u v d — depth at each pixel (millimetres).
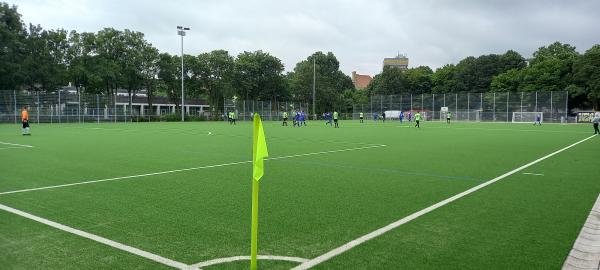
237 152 15016
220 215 6156
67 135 23812
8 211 6297
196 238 5062
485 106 62031
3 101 42000
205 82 62406
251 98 70812
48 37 49812
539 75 73250
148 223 5707
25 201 6992
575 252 4637
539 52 90250
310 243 4902
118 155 13805
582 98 71562
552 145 19188
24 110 24031
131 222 5750
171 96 63656
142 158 13039
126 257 4406
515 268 4164
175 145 17766
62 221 5770
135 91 67188
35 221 5758
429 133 29172
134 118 52562
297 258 4406
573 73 70438
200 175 9867
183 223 5715
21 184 8531
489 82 85438
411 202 7125
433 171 10773
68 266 4156
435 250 4672
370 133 28938
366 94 100250
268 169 11062
